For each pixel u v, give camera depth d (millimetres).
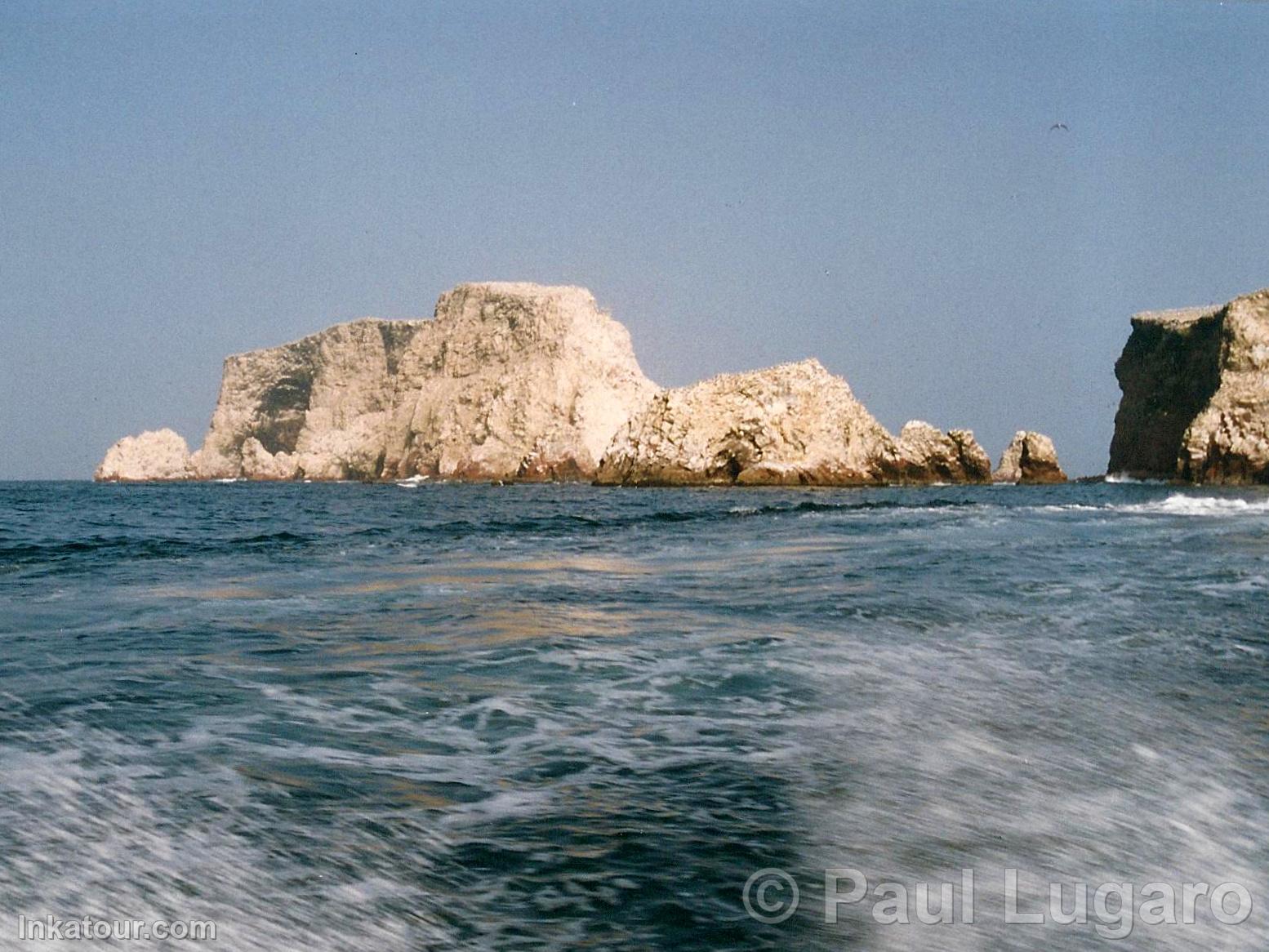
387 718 8125
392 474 155750
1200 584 16641
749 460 95750
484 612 13734
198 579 17656
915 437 107000
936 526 31219
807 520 35344
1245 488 104562
